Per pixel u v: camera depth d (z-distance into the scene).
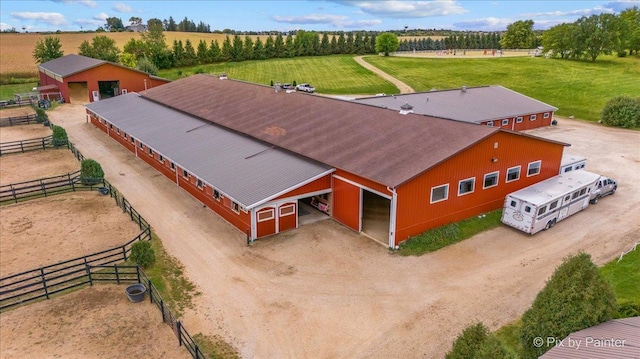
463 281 18.38
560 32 93.31
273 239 22.14
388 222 24.05
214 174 25.09
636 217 24.83
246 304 16.89
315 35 123.94
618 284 17.80
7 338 14.74
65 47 111.50
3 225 23.89
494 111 44.59
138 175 32.34
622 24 89.62
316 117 30.75
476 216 24.52
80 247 21.42
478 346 10.65
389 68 96.19
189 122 36.50
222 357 14.07
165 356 13.92
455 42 146.62
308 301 17.08
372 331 15.35
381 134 25.61
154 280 18.48
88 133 45.12
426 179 21.16
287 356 14.19
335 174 23.58
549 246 21.47
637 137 43.94
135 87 65.00
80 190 29.34
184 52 101.31
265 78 87.56
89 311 16.33
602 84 69.00
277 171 24.20
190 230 23.27
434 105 44.69
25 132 45.44
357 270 19.22
